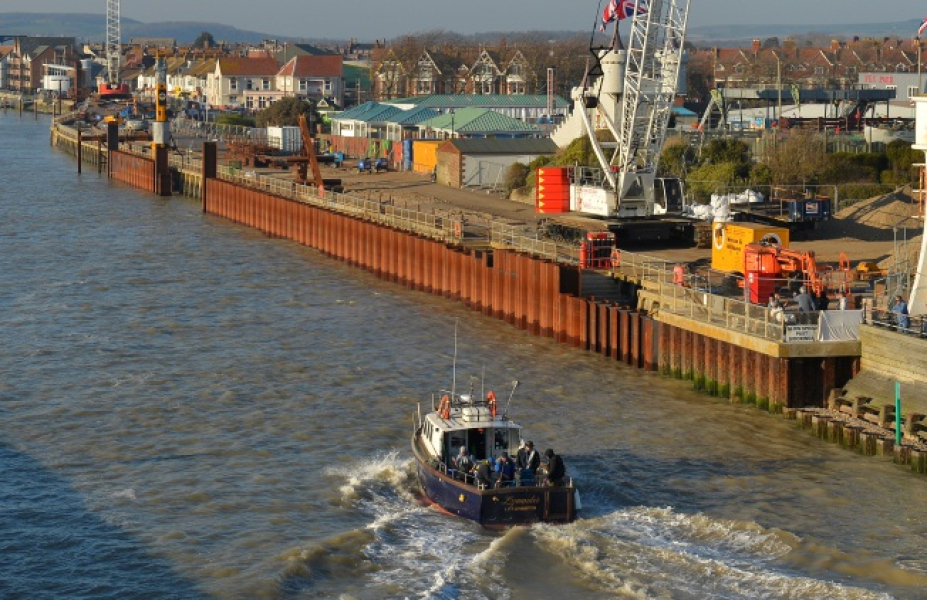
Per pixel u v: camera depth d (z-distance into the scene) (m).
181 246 123.75
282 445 59.62
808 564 45.38
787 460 56.28
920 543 47.25
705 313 69.50
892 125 151.62
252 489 53.66
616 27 104.69
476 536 48.00
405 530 48.69
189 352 77.75
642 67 102.50
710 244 98.25
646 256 87.56
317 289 100.62
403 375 72.19
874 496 51.84
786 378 61.91
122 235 131.38
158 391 68.81
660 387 68.94
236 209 146.12
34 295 96.06
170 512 51.31
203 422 63.22
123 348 78.69
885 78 195.88
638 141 103.31
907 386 58.34
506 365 74.50
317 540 47.94
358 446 59.44
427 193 142.75
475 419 51.41
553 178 106.75
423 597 43.03
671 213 102.44
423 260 100.81
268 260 115.88
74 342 80.25
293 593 44.00
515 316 86.81
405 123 196.62
